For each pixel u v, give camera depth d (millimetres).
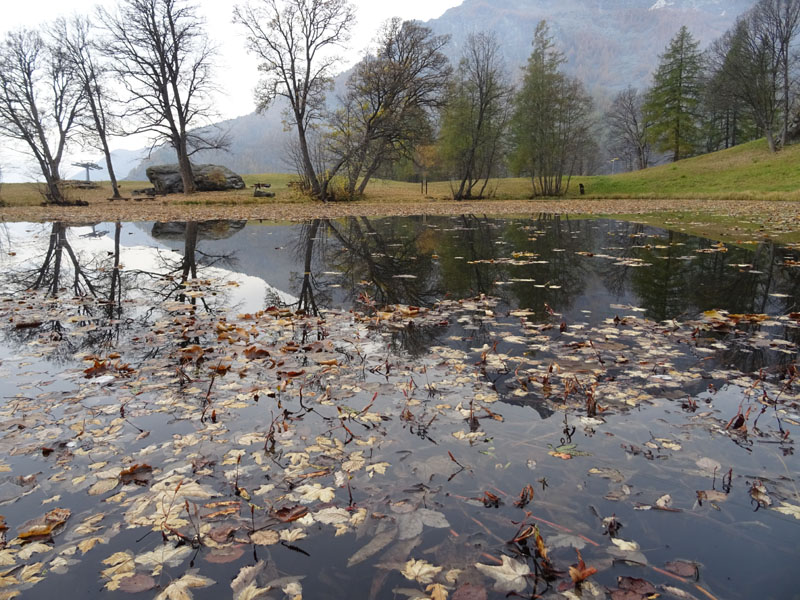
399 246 8766
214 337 3598
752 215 14883
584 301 4535
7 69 29312
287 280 5820
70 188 36750
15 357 3180
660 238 9250
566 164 42031
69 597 1245
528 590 1237
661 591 1230
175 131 30953
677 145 49031
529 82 37219
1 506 1649
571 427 2129
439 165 51406
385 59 29594
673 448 1931
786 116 38500
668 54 48156
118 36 28672
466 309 4344
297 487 1711
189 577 1306
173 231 11961
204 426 2195
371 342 3410
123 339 3570
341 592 1239
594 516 1534
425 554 1378
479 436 2053
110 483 1767
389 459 1883
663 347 3182
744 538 1431
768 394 2436
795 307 4125
